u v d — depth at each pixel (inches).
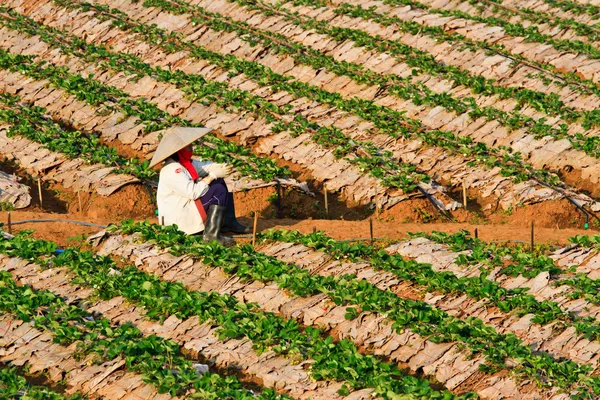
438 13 2187.5
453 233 1228.5
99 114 1603.1
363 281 993.5
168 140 1091.3
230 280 1017.5
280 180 1371.8
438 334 903.7
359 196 1384.1
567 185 1411.2
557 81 1769.2
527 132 1552.7
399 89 1738.4
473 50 1919.3
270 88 1743.4
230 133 1588.3
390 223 1299.2
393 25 2098.9
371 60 1918.1
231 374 853.2
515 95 1691.7
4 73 1798.7
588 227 1346.0
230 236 1138.0
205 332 901.8
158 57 1953.7
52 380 836.6
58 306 932.6
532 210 1355.8
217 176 1115.9
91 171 1359.5
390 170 1425.9
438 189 1379.2
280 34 2065.7
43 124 1523.1
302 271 1025.5
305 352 862.5
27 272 1020.5
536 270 1043.9
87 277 992.9
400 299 954.7
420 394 781.3
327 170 1444.4
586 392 812.0
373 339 909.8
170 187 1104.8
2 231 1125.7
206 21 2117.4
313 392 812.0
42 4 2253.9
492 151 1501.0
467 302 985.5
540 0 2276.1
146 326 916.0
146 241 1109.1
